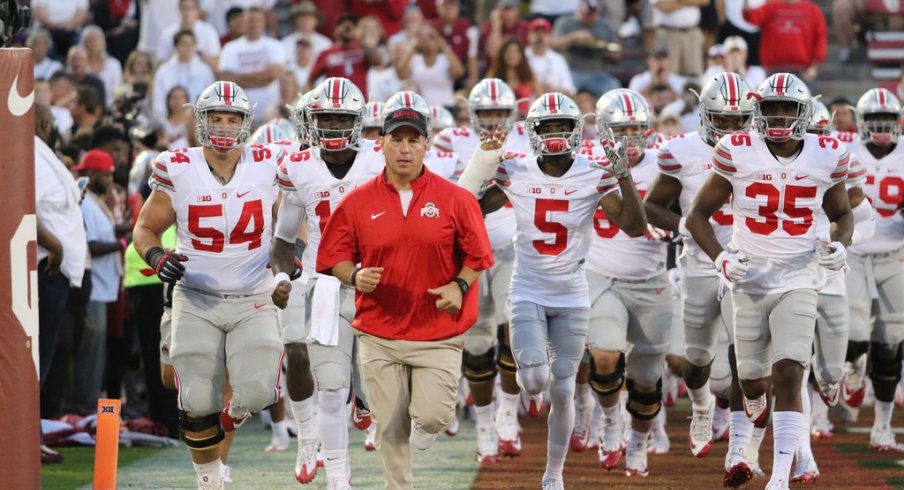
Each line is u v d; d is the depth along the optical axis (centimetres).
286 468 2767
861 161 2973
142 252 2128
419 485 2534
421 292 1939
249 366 2148
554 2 5591
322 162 2294
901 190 2956
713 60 5134
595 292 2606
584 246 2364
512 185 2355
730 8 5456
